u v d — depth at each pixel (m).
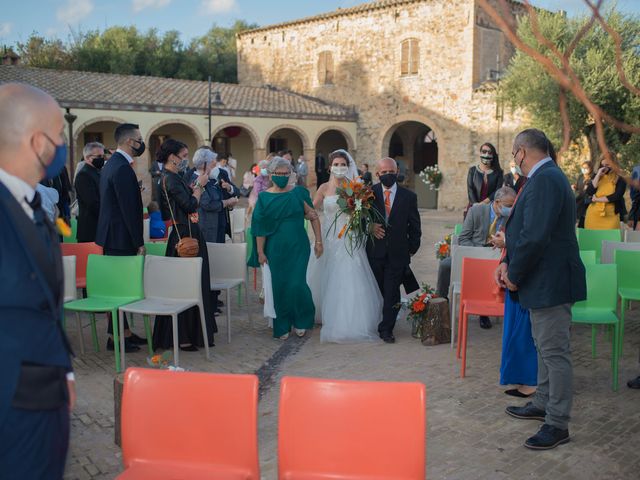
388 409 2.32
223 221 7.19
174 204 5.39
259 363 5.21
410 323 6.48
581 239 7.10
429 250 11.77
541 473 3.28
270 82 27.98
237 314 6.98
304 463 2.36
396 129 25.27
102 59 34.62
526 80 15.89
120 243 5.26
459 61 21.53
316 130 23.86
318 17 25.48
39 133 1.71
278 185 5.86
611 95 13.62
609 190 8.10
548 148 3.55
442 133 22.23
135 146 5.23
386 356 5.34
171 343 5.43
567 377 3.55
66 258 5.15
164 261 5.14
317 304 6.53
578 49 13.97
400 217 5.68
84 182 6.50
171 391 2.45
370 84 24.25
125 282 5.16
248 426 2.38
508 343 4.29
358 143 24.86
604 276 4.71
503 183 7.27
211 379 2.43
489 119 20.91
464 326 4.74
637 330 6.21
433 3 21.98
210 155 6.73
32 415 1.65
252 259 6.11
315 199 6.11
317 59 26.00
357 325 5.79
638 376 4.60
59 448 1.75
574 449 3.56
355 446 2.33
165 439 2.44
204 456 2.42
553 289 3.45
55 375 1.70
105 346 5.67
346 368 5.04
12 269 1.61
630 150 14.04
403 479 2.29
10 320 1.62
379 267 5.81
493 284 4.86
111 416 4.09
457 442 3.65
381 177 5.71
